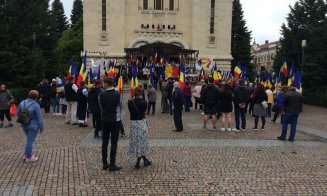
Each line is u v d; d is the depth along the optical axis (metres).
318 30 39.44
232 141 14.55
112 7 50.94
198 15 51.94
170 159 11.44
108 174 9.76
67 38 70.38
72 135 15.50
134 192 8.40
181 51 47.41
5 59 30.03
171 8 53.03
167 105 24.44
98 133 15.02
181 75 22.61
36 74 32.22
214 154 12.21
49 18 41.25
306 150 13.21
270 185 9.06
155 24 52.69
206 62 43.50
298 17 45.16
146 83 38.78
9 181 9.08
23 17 32.81
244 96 16.95
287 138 15.57
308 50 40.44
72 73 22.56
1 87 17.69
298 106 14.74
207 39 52.22
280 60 46.59
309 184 9.19
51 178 9.35
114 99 9.91
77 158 11.43
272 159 11.69
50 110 25.48
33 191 8.38
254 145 13.86
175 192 8.44
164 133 16.23
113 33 51.16
